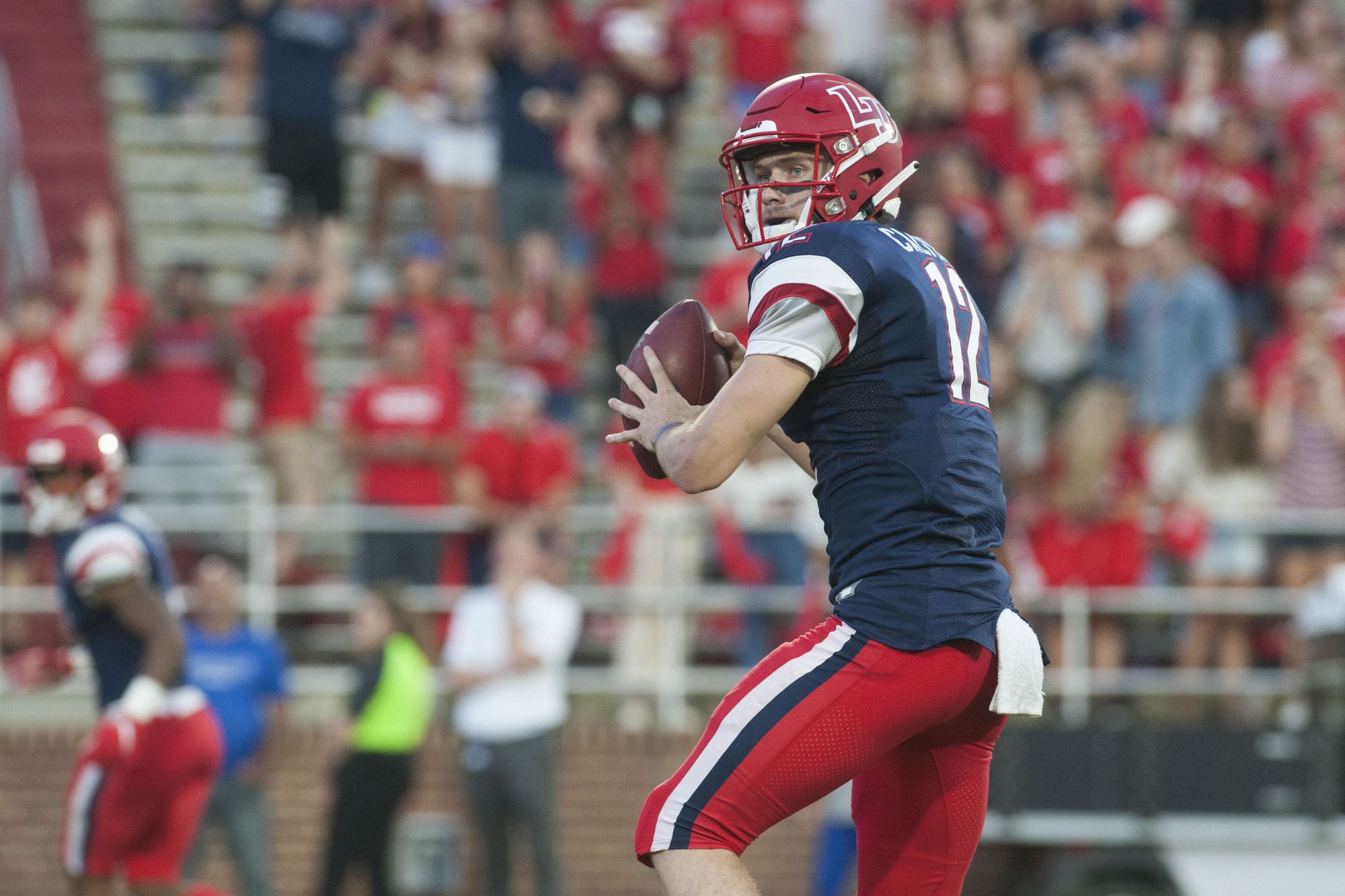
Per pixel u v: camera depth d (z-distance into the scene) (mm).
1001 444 32969
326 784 31406
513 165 40000
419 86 41688
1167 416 34219
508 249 39906
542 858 29297
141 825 20781
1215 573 31578
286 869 32594
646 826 11648
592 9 48812
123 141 46594
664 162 41719
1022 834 28078
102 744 19578
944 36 44562
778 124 12250
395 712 29172
